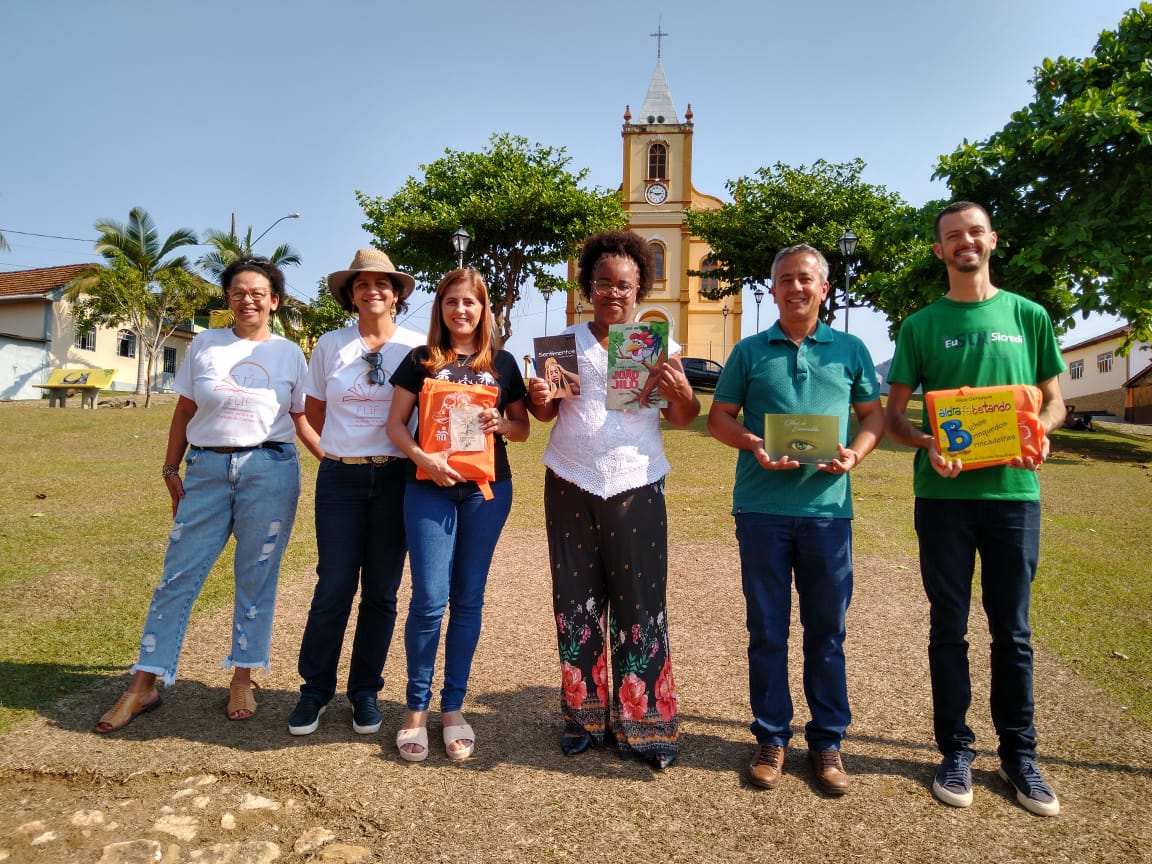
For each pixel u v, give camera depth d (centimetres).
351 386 327
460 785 278
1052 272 1292
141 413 1750
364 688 328
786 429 283
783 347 303
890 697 360
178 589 326
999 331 284
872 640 439
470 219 2506
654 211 3928
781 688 290
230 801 264
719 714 344
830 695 286
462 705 338
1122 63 1238
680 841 245
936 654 285
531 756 301
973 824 256
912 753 306
